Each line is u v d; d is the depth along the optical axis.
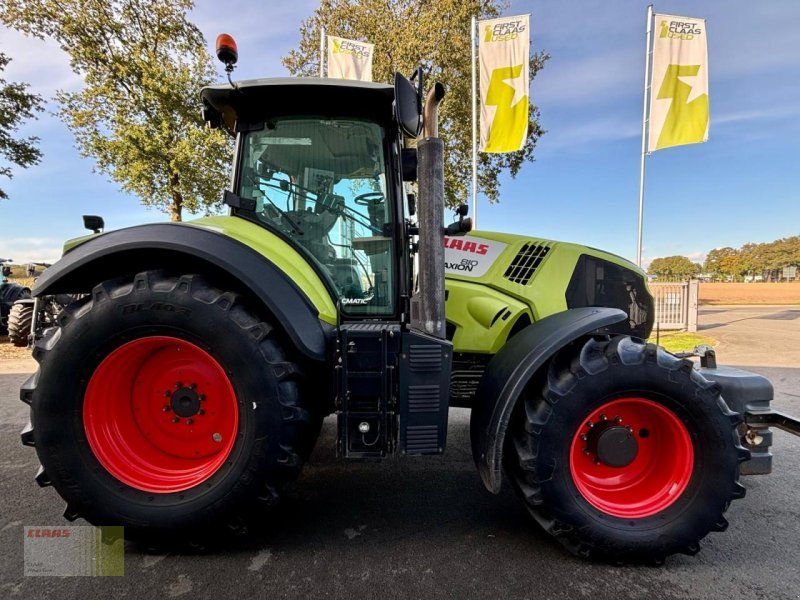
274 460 1.87
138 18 12.84
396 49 11.76
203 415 2.03
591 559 1.98
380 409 1.99
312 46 13.34
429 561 1.96
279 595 1.73
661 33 9.19
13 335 8.35
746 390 2.30
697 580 1.86
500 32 9.29
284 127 2.38
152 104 12.83
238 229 2.18
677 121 9.31
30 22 11.95
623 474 2.08
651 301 2.95
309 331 1.96
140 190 13.27
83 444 1.90
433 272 2.08
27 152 13.46
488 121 9.48
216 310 1.85
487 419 2.02
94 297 1.89
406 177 2.75
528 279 2.72
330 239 2.39
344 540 2.12
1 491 2.60
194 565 1.92
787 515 2.39
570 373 1.96
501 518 2.35
